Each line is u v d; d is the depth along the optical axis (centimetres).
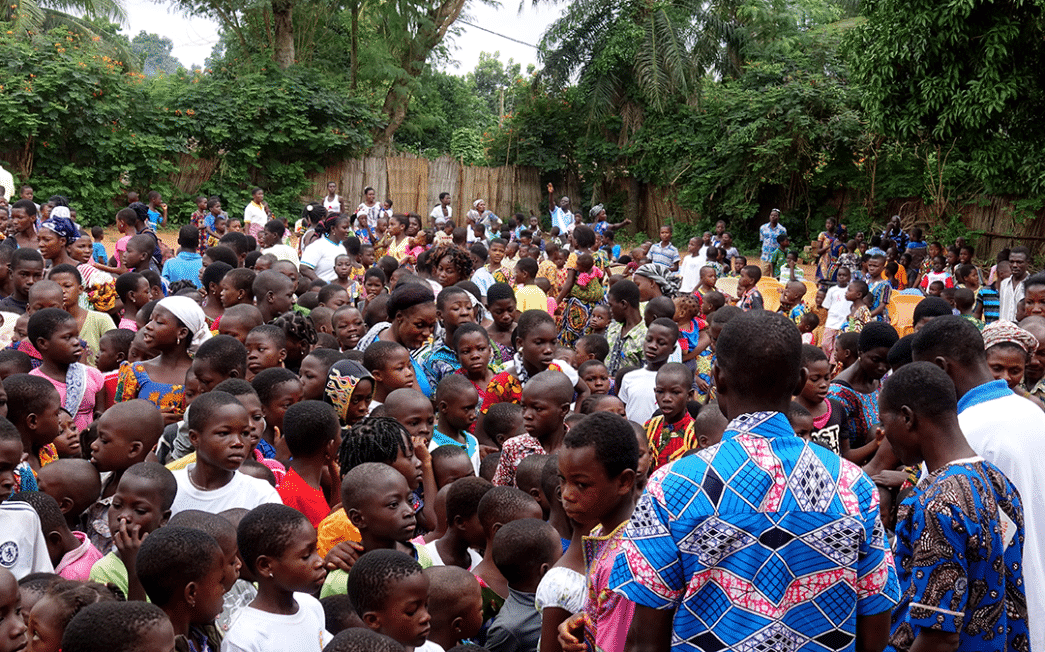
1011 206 2345
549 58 3256
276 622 319
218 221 1761
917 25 1695
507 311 700
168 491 362
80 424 563
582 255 1048
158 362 567
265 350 556
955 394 326
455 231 1234
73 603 298
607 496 277
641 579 226
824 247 2070
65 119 2475
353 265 1112
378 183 3111
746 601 220
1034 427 345
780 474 225
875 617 230
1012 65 1712
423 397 479
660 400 541
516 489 397
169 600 297
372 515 364
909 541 320
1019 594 318
